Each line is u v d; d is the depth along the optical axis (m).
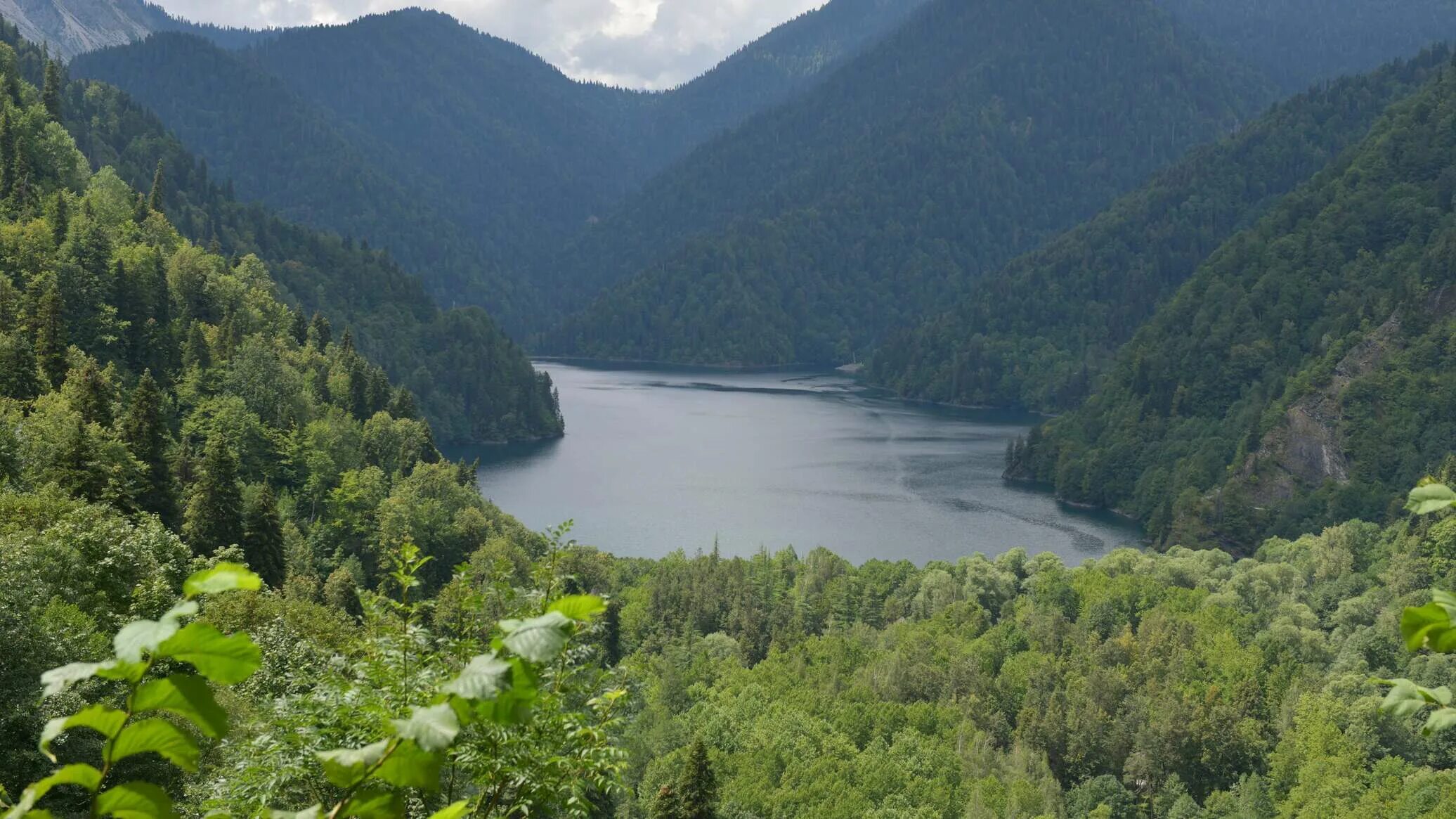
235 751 21.92
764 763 88.81
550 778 13.62
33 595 41.91
